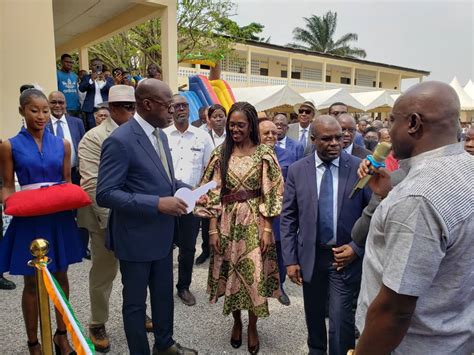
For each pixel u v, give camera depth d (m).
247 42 24.42
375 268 1.43
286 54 26.89
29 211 2.38
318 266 2.67
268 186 2.94
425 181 1.22
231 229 2.96
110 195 2.32
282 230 2.78
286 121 5.15
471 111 20.31
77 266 4.69
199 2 14.80
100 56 16.22
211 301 3.02
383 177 1.91
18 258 2.48
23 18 5.91
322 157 2.62
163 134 2.77
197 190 2.55
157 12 8.64
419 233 1.17
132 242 2.46
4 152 2.50
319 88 29.16
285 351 3.04
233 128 2.94
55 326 3.24
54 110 4.95
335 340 2.50
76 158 5.06
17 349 2.97
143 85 2.43
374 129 6.71
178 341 3.16
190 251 3.84
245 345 3.11
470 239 1.20
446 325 1.29
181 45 16.17
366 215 2.15
